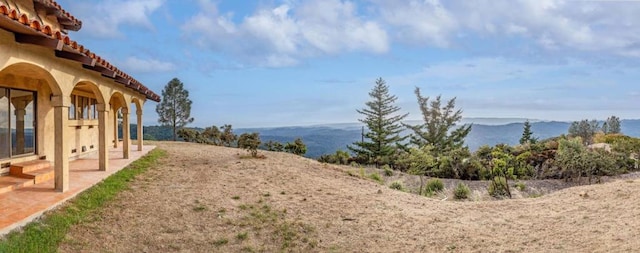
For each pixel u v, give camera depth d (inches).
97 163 530.9
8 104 409.1
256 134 1103.6
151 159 608.7
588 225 324.2
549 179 818.2
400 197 483.5
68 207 313.6
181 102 1342.3
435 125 1883.6
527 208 419.5
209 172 525.3
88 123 613.9
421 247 298.0
